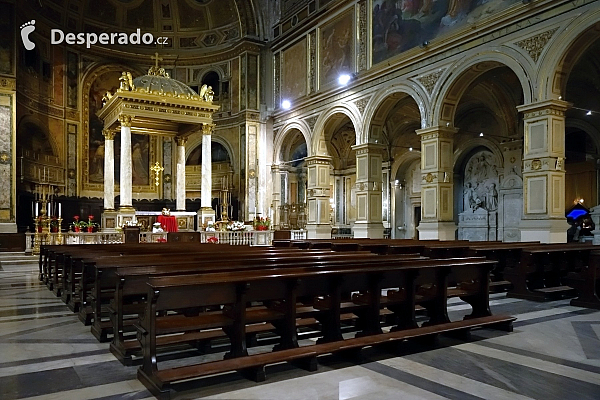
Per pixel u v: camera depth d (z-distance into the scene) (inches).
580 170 728.3
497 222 807.7
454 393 141.6
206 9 1048.8
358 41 754.8
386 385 148.6
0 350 196.9
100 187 1000.9
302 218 977.5
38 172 869.8
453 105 618.2
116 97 712.4
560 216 480.4
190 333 185.6
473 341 206.2
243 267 187.2
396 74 683.4
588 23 446.9
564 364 171.9
